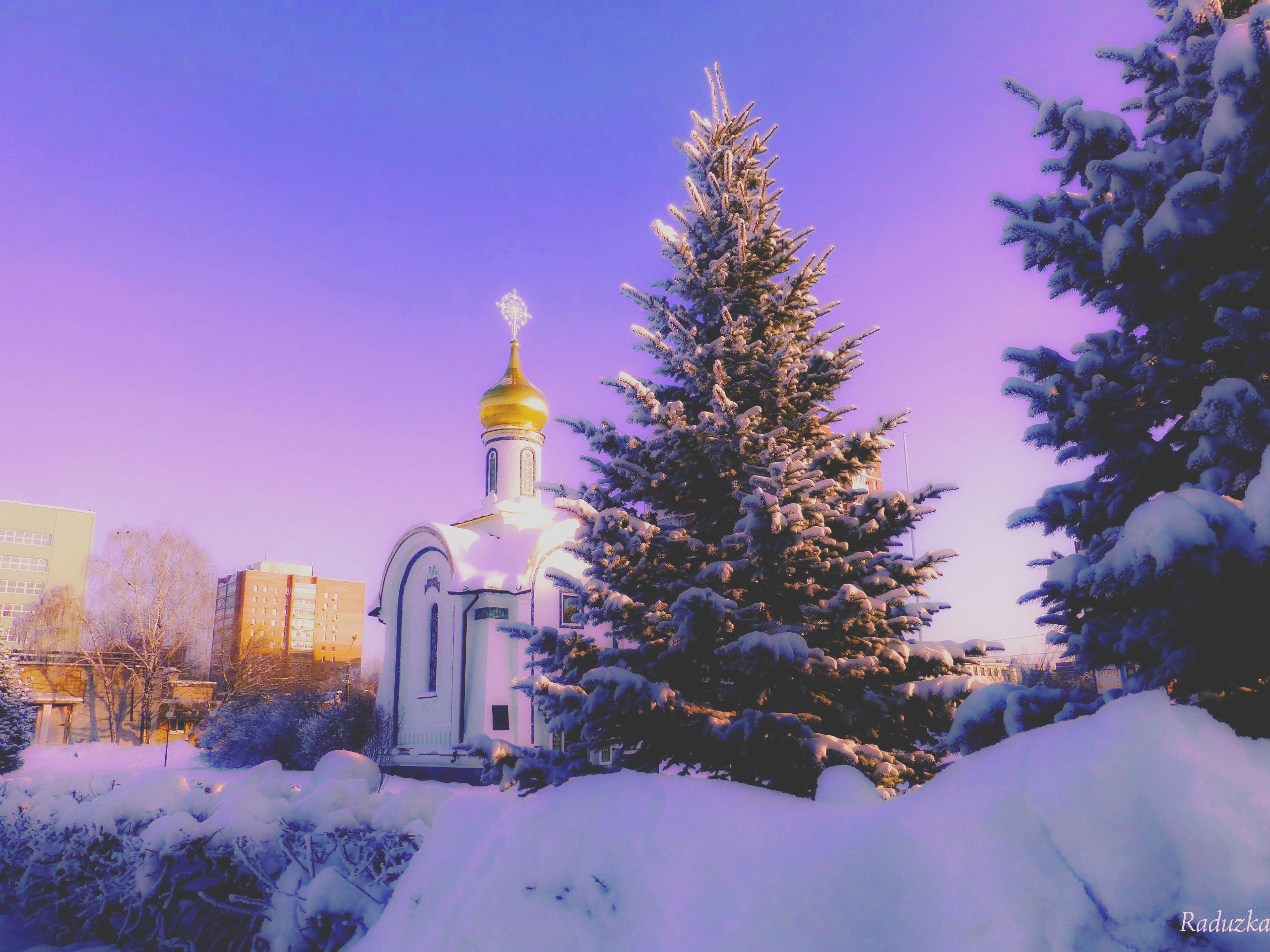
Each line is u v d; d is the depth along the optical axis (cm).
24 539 6188
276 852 607
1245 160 366
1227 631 367
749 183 983
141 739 4091
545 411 2808
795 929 348
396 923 495
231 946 599
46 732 4362
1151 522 335
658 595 784
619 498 868
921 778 774
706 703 764
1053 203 461
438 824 543
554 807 487
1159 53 460
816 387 884
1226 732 313
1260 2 407
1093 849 298
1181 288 425
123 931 675
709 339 923
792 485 666
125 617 4466
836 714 762
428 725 2294
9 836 855
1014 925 294
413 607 2509
